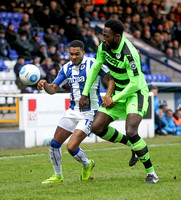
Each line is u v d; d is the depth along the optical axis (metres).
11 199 11.18
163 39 49.84
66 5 42.75
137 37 46.72
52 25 41.03
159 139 29.59
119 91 13.41
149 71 42.88
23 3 43.00
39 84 13.74
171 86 36.38
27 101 26.33
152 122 31.06
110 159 19.34
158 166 16.59
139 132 30.47
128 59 12.64
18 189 12.69
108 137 14.16
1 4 42.19
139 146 12.70
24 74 13.70
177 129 33.59
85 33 40.19
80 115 13.75
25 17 36.91
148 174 12.91
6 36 36.09
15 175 15.62
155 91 32.72
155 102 32.69
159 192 11.38
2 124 28.36
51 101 27.20
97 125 13.30
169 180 13.36
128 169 16.23
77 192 11.80
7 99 29.67
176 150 22.12
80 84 13.75
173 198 10.65
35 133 26.64
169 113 33.41
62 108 27.61
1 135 25.33
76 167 17.44
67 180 14.19
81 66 13.78
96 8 46.19
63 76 14.14
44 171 16.48
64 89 31.31
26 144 26.25
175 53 49.78
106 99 13.15
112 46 12.78
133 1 49.78
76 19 41.16
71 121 13.84
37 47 36.56
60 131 13.80
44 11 40.62
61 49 38.09
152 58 43.31
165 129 33.41
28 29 36.84
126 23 47.31
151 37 49.34
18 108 27.17
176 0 59.03
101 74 13.60
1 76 33.31
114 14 47.25
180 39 52.94
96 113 13.52
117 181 13.41
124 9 48.91
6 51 36.03
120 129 29.55
